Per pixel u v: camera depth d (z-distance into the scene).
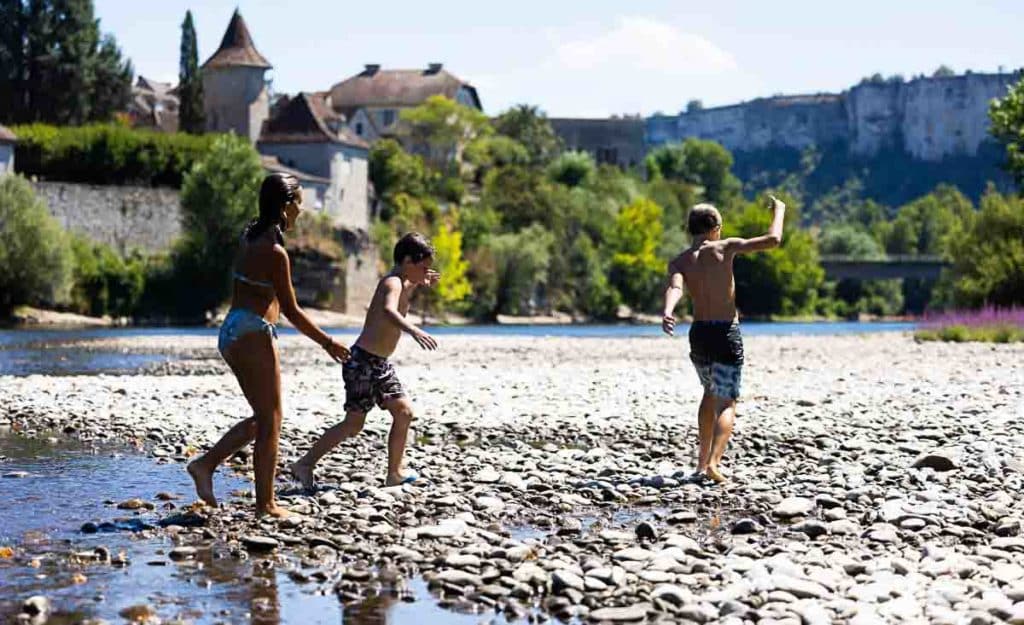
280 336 48.06
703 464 10.30
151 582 6.63
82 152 81.44
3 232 61.03
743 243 10.11
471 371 24.80
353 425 9.73
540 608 6.16
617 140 183.50
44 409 15.86
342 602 6.28
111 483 10.07
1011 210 49.12
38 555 7.25
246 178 75.31
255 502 8.76
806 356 31.73
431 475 10.30
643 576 6.65
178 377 22.70
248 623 5.89
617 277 108.44
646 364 28.45
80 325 63.66
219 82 101.00
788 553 7.19
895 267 122.50
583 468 10.78
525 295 97.06
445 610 6.16
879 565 6.89
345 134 101.44
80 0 99.50
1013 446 11.90
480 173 131.25
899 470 10.42
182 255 74.06
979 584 6.39
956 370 24.41
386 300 9.58
